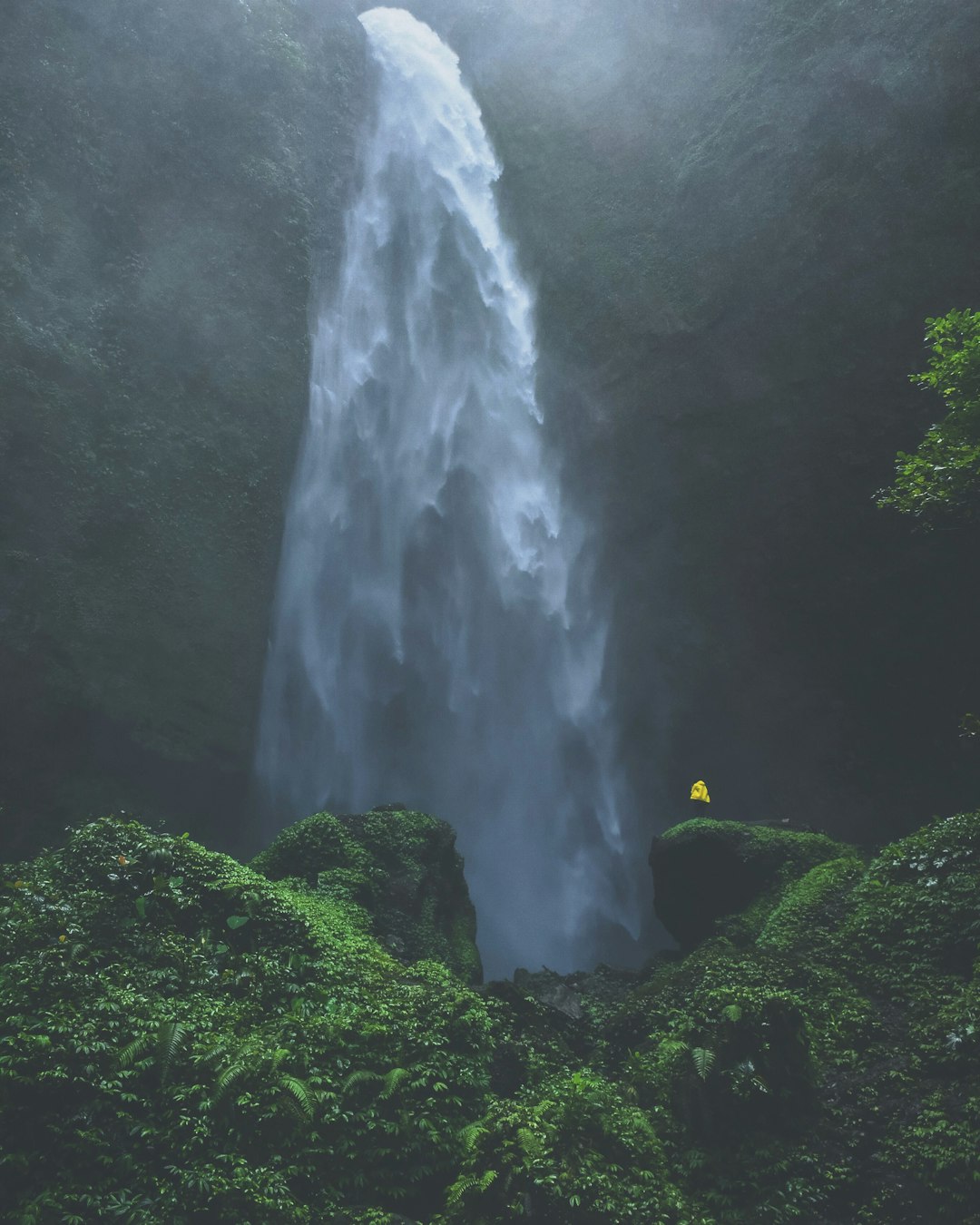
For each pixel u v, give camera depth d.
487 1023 9.76
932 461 13.36
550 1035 10.73
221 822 22.30
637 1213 7.71
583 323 30.45
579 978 14.84
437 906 15.35
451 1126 8.54
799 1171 8.37
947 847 11.93
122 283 23.44
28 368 21.08
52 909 9.34
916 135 23.81
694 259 28.06
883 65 24.36
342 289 29.39
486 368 31.56
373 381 29.47
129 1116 7.12
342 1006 9.51
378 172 31.20
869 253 24.62
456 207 32.56
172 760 21.34
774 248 26.31
